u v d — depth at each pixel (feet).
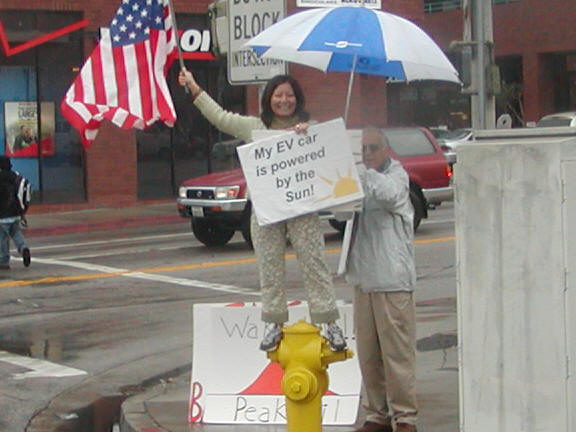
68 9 95.40
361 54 23.82
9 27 93.30
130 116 26.66
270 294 23.79
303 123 23.27
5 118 94.43
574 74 164.76
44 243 77.92
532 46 164.25
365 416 28.40
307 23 24.58
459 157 21.68
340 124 22.99
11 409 32.81
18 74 94.68
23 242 62.23
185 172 103.45
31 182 95.81
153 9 26.71
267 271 23.73
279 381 28.32
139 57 26.78
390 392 25.31
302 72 109.29
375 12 24.72
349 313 27.84
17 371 37.42
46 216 94.22
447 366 34.24
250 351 28.53
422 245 67.26
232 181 66.85
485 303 21.57
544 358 21.07
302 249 23.41
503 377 21.48
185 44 100.73
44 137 96.22
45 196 96.43
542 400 21.16
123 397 33.94
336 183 23.02
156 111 26.86
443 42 171.94
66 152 97.30
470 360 21.88
